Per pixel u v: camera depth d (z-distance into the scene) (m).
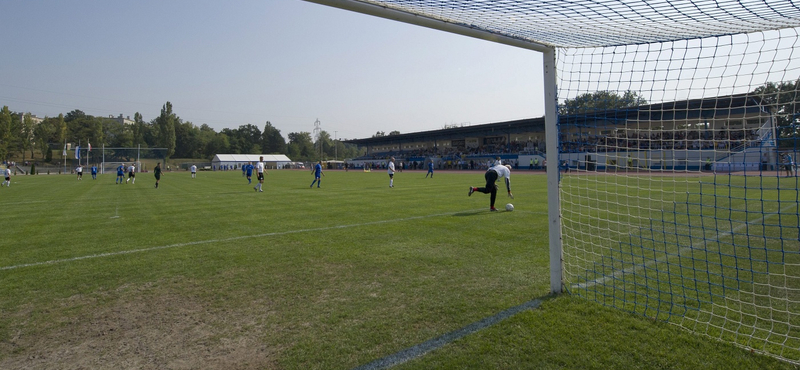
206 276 4.89
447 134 65.12
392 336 3.17
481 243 6.50
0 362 2.88
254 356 2.92
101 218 9.88
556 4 3.25
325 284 4.52
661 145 6.46
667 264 5.03
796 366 2.62
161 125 89.62
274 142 120.94
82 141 93.62
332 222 8.84
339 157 141.50
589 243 6.45
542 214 9.71
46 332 3.39
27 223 9.16
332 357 2.87
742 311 3.56
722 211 9.85
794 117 3.82
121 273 5.05
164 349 3.06
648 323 3.31
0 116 72.25
